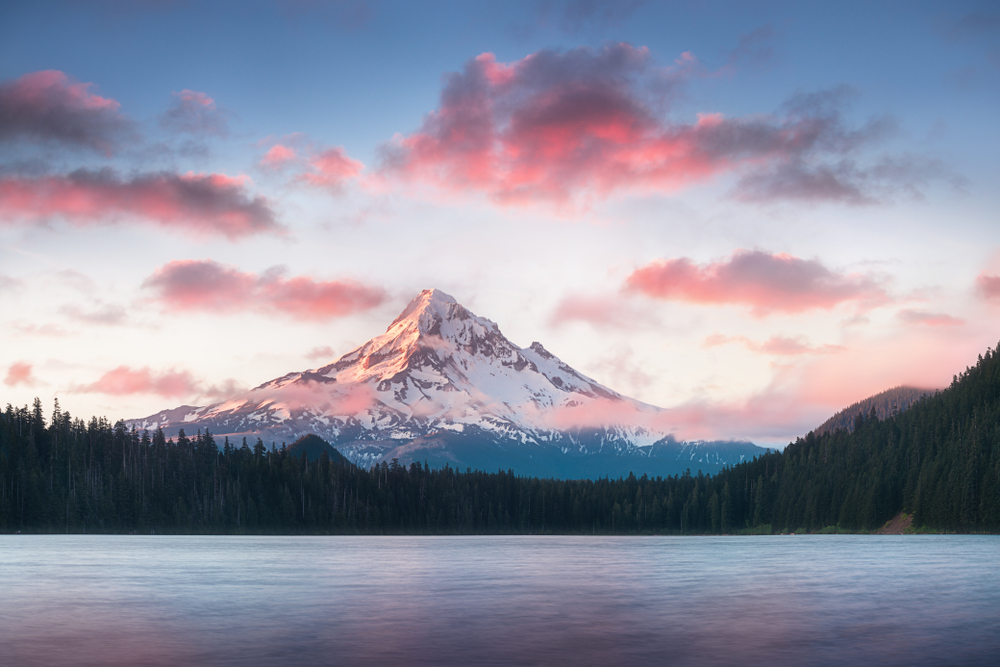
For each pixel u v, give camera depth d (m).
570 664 48.91
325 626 62.62
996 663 49.19
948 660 50.00
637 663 49.12
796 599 79.31
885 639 56.88
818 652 52.38
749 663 49.16
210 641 56.28
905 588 88.00
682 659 50.25
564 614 69.31
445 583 96.19
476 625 63.09
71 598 80.31
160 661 49.75
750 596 81.94
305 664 48.88
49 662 49.56
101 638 57.59
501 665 48.56
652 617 67.38
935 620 65.31
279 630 60.84
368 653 52.06
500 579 101.38
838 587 89.50
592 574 108.88
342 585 93.06
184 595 82.81
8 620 65.94
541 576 105.81
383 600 78.94
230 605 75.06
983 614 68.75
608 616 68.12
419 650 53.03
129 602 77.00
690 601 78.00
